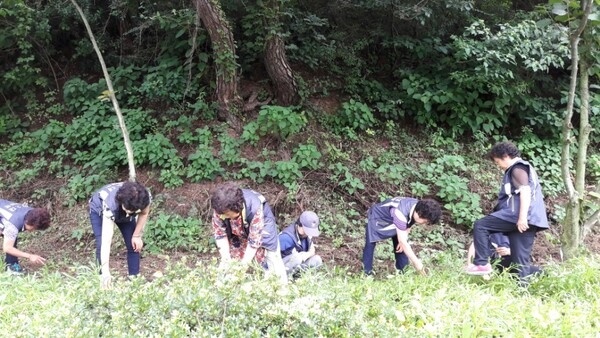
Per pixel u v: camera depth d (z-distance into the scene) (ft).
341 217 22.24
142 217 14.99
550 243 22.36
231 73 24.22
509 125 28.48
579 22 15.99
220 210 11.71
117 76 25.80
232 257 13.64
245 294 9.13
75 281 14.62
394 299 13.08
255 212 12.40
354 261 19.80
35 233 21.31
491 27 28.27
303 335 8.89
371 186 23.98
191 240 20.48
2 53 26.99
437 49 26.58
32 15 26.18
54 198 23.06
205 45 25.75
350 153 25.26
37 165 24.16
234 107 25.05
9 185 23.79
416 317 11.57
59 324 9.14
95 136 24.38
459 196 23.03
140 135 24.59
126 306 9.16
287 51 26.76
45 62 27.99
